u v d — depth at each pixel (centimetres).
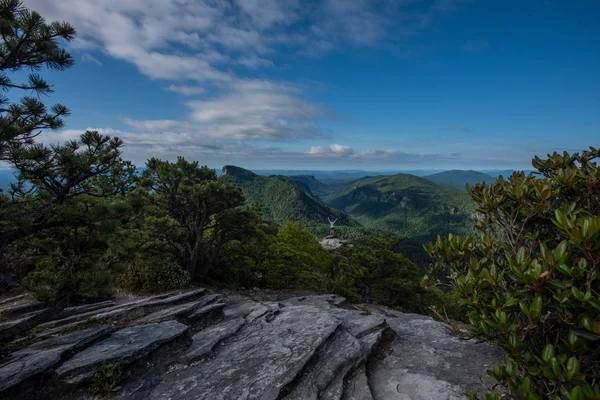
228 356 716
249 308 1123
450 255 439
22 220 542
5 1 480
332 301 1465
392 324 1045
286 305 1346
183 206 1483
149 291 1189
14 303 861
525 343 298
